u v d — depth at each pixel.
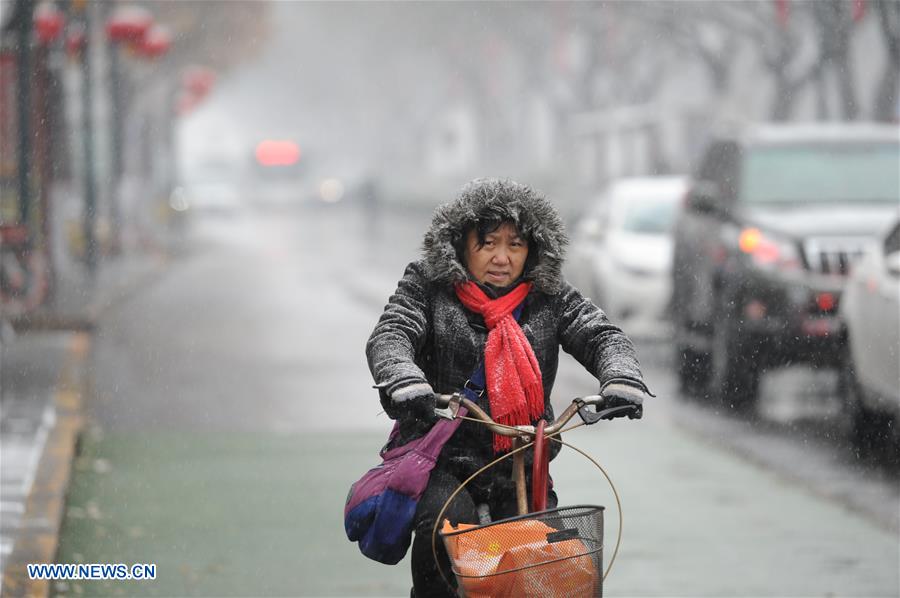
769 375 46.91
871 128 44.06
